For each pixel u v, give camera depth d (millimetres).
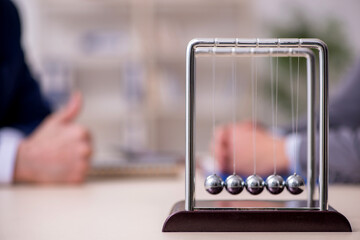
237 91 3797
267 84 3395
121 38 3811
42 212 742
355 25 3861
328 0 3900
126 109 3748
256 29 3881
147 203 806
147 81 3752
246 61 3734
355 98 1097
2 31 1207
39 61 3857
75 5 3818
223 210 649
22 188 973
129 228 655
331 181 998
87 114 3852
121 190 937
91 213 735
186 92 671
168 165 1150
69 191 931
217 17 4016
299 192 686
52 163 1019
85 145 1030
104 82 4078
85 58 3768
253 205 673
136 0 3754
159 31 3795
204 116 3936
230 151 1133
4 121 1266
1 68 1181
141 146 3736
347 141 996
